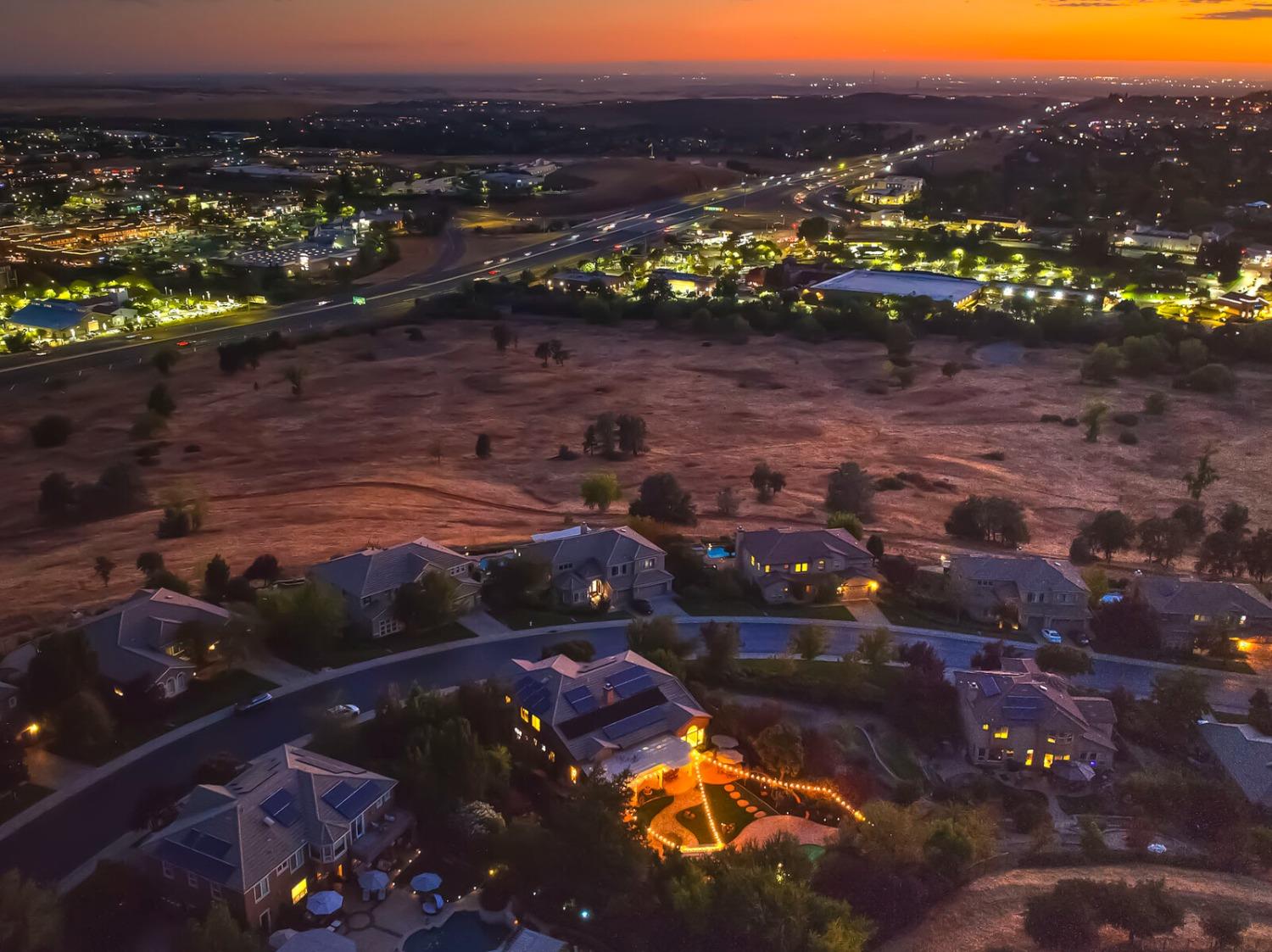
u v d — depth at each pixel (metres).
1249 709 96.44
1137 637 109.88
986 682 91.38
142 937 64.81
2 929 58.59
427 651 104.81
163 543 138.25
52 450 189.25
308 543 136.50
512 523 147.12
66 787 80.62
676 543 126.00
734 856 70.50
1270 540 128.62
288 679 98.06
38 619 110.50
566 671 89.88
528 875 69.12
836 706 96.38
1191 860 75.69
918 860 72.94
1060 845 77.50
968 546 141.12
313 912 66.06
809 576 120.69
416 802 75.69
